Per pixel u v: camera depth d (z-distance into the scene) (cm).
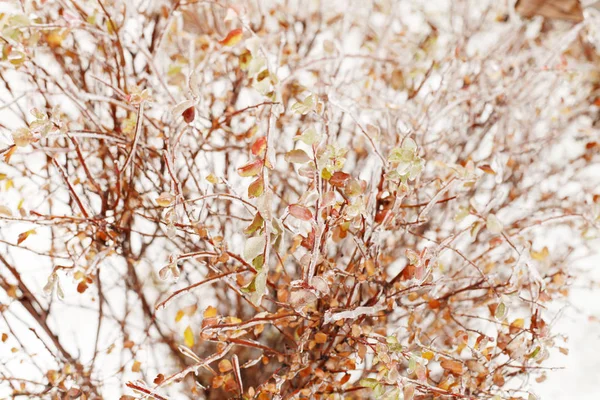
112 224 134
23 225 146
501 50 173
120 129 141
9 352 144
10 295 142
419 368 124
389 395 123
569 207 157
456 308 143
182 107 121
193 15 150
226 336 125
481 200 155
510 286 129
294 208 119
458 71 154
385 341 127
